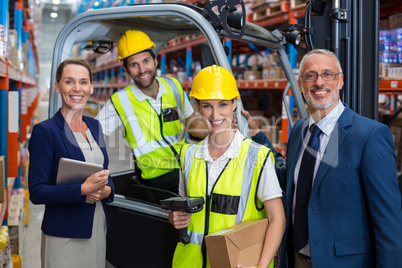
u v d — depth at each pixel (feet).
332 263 5.27
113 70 48.78
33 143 5.91
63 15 105.09
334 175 5.28
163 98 8.70
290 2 14.69
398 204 5.02
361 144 5.16
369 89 7.48
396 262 4.89
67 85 6.00
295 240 5.74
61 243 6.09
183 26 9.06
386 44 9.96
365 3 7.30
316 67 5.45
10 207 11.05
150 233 7.15
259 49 21.67
